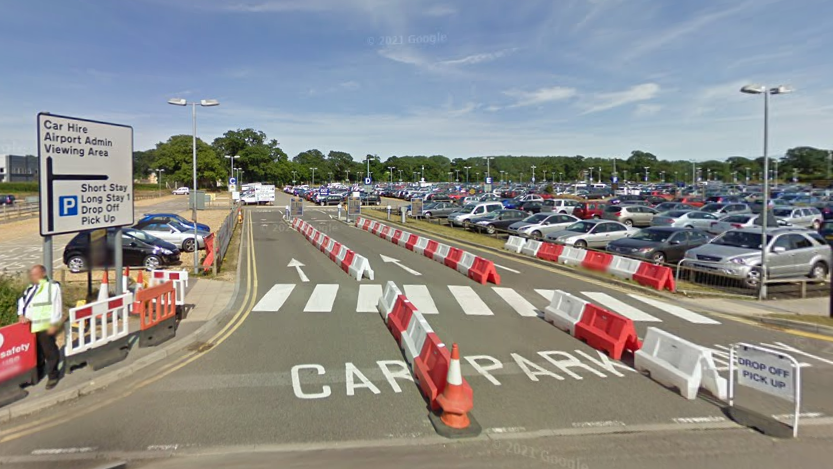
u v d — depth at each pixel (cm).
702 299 1396
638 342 887
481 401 702
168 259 1884
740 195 6306
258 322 1120
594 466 533
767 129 1468
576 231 2342
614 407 687
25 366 718
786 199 5184
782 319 1153
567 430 618
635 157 18662
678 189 9500
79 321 790
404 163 18838
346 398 712
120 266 1093
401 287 1499
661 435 608
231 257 2191
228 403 695
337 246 2078
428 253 2161
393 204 6600
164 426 625
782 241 1648
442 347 717
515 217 3130
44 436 602
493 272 1562
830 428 632
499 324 1105
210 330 1063
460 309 1238
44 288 742
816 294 1495
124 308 874
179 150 12438
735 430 623
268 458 548
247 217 4600
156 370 828
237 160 14400
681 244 1938
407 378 788
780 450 572
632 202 5253
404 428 620
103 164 1032
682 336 1048
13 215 4575
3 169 10206
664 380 770
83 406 690
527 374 809
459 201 5894
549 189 9306
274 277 1686
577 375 807
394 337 999
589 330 969
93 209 1011
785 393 630
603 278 1680
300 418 647
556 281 1631
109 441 588
